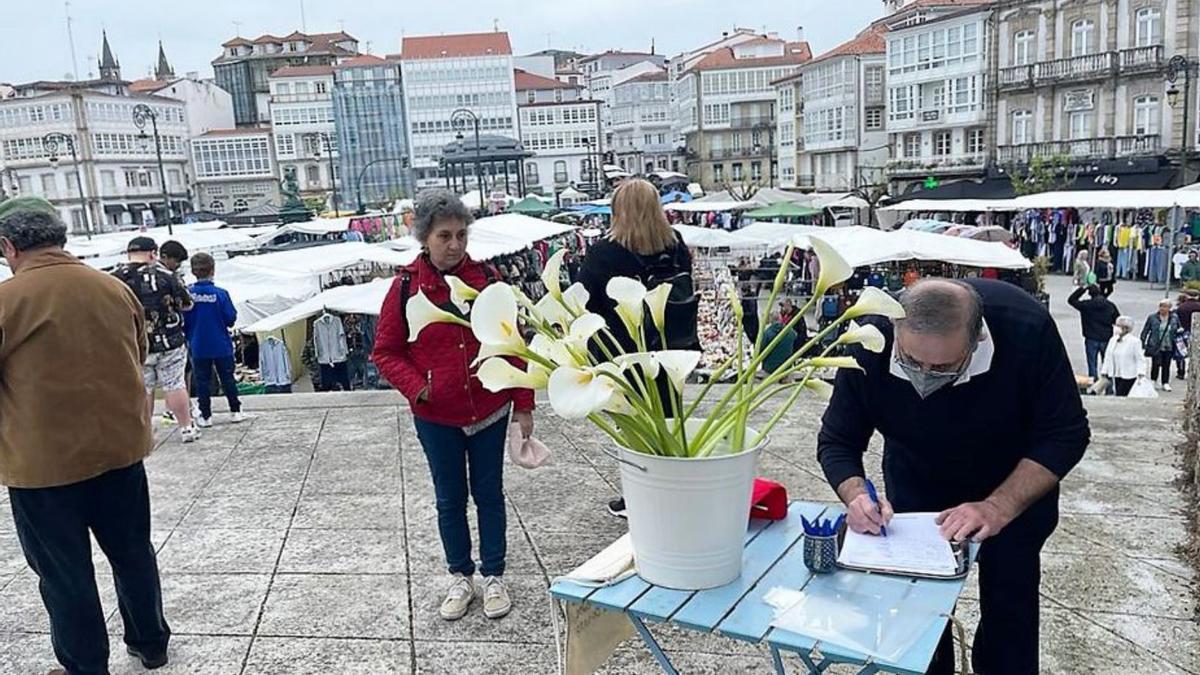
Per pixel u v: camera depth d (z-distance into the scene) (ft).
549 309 7.03
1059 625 10.57
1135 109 116.47
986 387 7.32
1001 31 134.41
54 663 10.37
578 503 15.01
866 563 6.78
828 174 192.95
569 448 18.19
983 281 7.79
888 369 7.59
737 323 7.11
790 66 244.01
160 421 21.86
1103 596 11.25
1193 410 16.38
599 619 7.47
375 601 11.68
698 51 293.02
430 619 11.12
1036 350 7.30
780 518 7.93
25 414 8.82
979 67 139.03
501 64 251.19
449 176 111.34
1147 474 15.72
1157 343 41.57
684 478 6.35
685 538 6.51
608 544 13.25
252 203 252.01
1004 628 7.91
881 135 177.88
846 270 6.60
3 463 8.94
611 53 368.27
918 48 151.43
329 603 11.66
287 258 56.34
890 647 5.70
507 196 120.78
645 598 6.55
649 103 289.12
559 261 7.24
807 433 18.76
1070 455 7.25
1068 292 73.67
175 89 254.88
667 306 11.66
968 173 144.36
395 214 119.44
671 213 124.06
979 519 7.10
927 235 49.34
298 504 15.49
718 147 248.73
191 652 10.50
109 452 9.23
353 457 18.21
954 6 155.43
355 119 249.96
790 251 7.02
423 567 12.71
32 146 216.95
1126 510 14.06
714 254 82.23
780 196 108.78
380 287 46.62
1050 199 77.05
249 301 51.96
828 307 51.29
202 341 20.94
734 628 6.04
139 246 18.97
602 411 6.22
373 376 47.85
